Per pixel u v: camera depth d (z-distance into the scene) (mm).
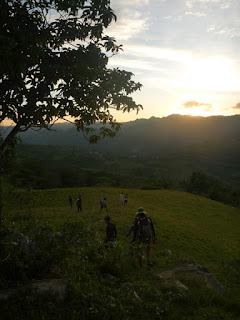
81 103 10422
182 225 49812
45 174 123938
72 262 15031
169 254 26266
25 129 10711
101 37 10305
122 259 17750
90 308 10477
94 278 13953
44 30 9742
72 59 10094
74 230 18828
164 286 14281
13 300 10047
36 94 10109
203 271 17000
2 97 9969
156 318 11125
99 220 43000
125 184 129375
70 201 62781
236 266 27234
